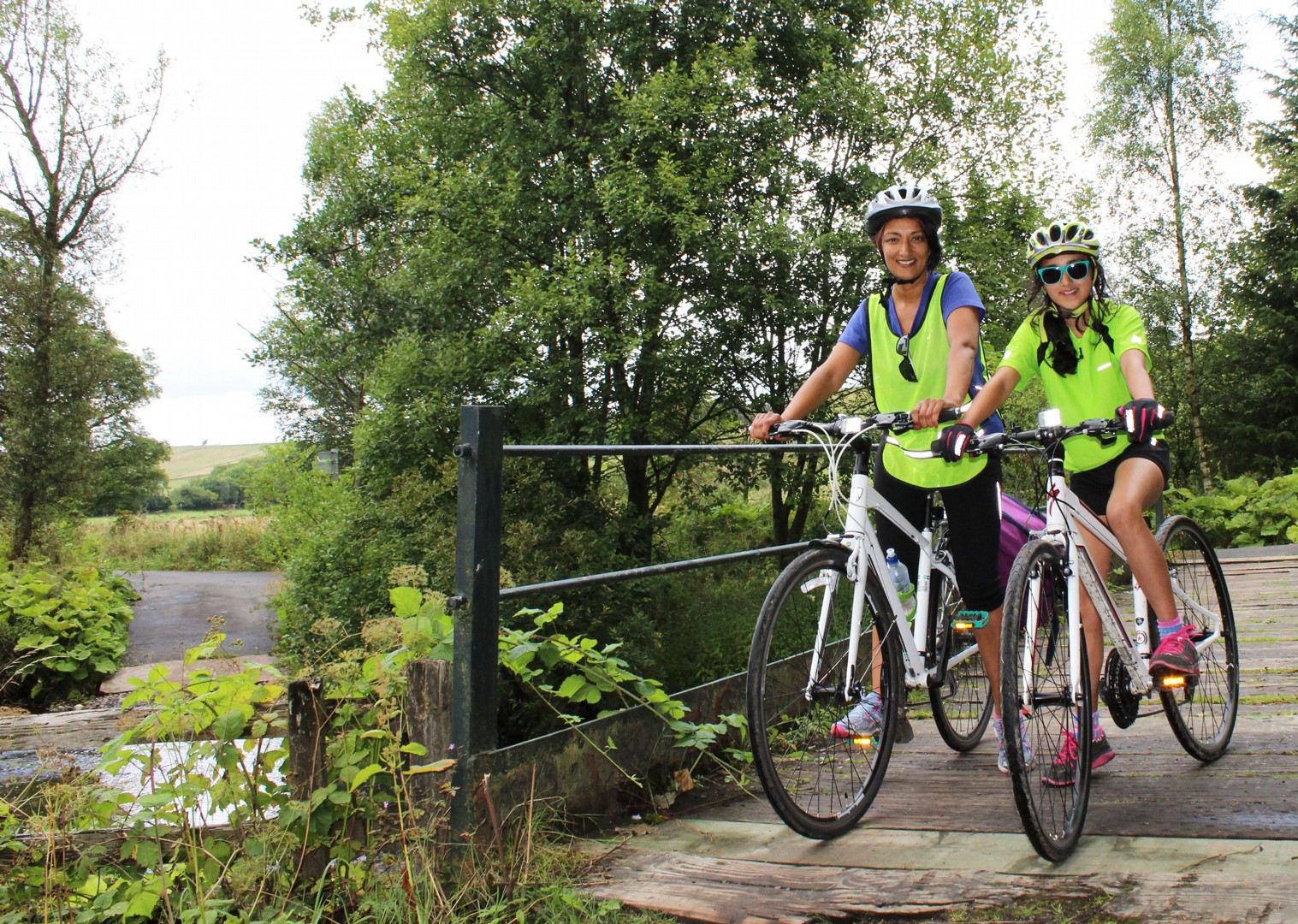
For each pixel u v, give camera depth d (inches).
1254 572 337.4
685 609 452.1
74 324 692.1
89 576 560.1
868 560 104.3
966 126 536.4
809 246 469.4
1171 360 979.3
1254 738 131.3
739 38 521.7
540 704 302.2
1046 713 92.7
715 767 130.5
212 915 84.1
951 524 110.6
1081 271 111.0
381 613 422.0
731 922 82.7
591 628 374.9
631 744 118.3
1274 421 903.1
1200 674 117.2
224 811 99.0
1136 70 949.2
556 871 95.0
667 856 99.4
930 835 100.1
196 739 96.0
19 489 647.8
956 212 498.9
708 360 496.1
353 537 471.8
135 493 1398.9
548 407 477.1
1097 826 98.5
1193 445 1007.0
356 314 598.2
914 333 110.3
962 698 133.6
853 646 101.5
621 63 515.8
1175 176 956.6
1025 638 90.5
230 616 603.8
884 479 112.8
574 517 457.4
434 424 462.3
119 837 101.4
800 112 515.8
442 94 545.0
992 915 79.2
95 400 734.5
